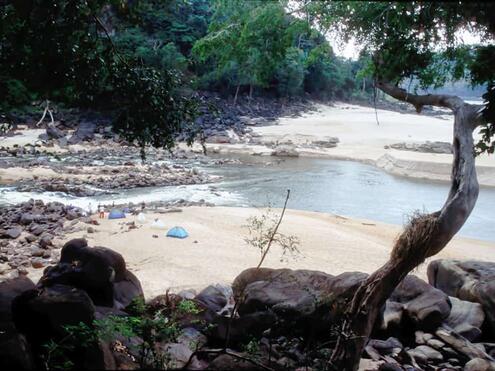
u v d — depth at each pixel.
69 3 5.43
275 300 6.62
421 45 5.22
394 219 22.05
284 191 26.38
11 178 24.55
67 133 38.34
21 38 5.47
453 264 9.05
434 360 6.54
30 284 5.76
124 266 6.92
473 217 23.16
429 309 7.01
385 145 43.69
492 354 6.85
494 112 5.06
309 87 67.12
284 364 5.11
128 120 6.17
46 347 4.38
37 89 5.84
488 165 32.47
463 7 4.29
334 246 14.90
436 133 51.03
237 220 17.44
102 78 5.96
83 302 4.74
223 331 5.93
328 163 37.12
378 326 6.94
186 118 6.55
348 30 5.20
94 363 4.27
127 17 6.25
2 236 14.30
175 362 4.58
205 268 12.02
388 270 5.43
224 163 33.91
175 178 26.83
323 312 6.03
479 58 5.04
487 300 7.54
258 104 59.50
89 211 18.19
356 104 72.75
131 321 4.77
